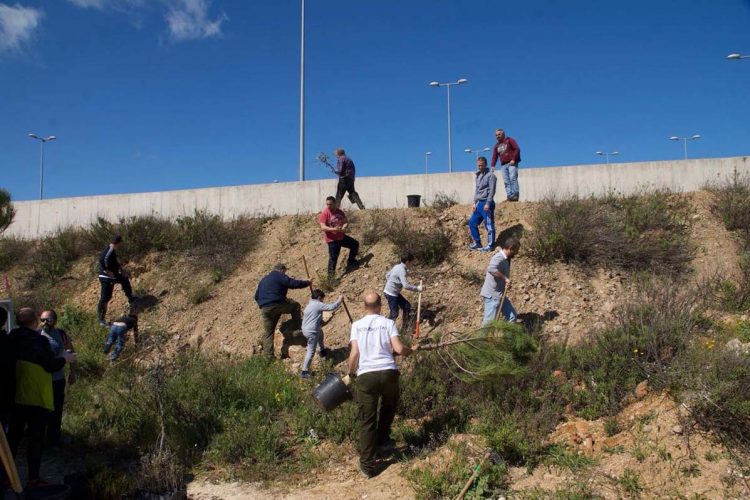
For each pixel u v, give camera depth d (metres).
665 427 5.86
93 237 14.21
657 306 7.64
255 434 6.89
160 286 12.27
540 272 9.98
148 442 7.01
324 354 8.98
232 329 10.46
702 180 13.20
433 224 11.91
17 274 14.17
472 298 9.70
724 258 9.91
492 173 10.69
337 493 5.85
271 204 15.51
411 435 6.70
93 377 9.59
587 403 6.70
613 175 13.77
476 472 5.60
